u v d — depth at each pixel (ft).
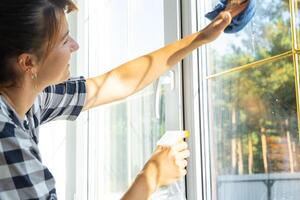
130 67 3.97
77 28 6.17
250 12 3.39
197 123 4.03
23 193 2.46
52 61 2.74
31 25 2.55
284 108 3.20
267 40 3.39
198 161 3.99
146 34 4.88
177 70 4.19
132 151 5.13
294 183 3.09
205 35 3.67
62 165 6.14
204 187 3.98
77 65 6.07
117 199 5.39
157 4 4.70
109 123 5.66
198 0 4.14
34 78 2.75
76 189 5.98
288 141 3.15
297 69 3.10
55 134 6.14
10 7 2.54
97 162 5.83
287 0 3.21
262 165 3.40
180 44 3.84
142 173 3.07
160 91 4.42
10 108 2.70
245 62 3.61
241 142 3.64
